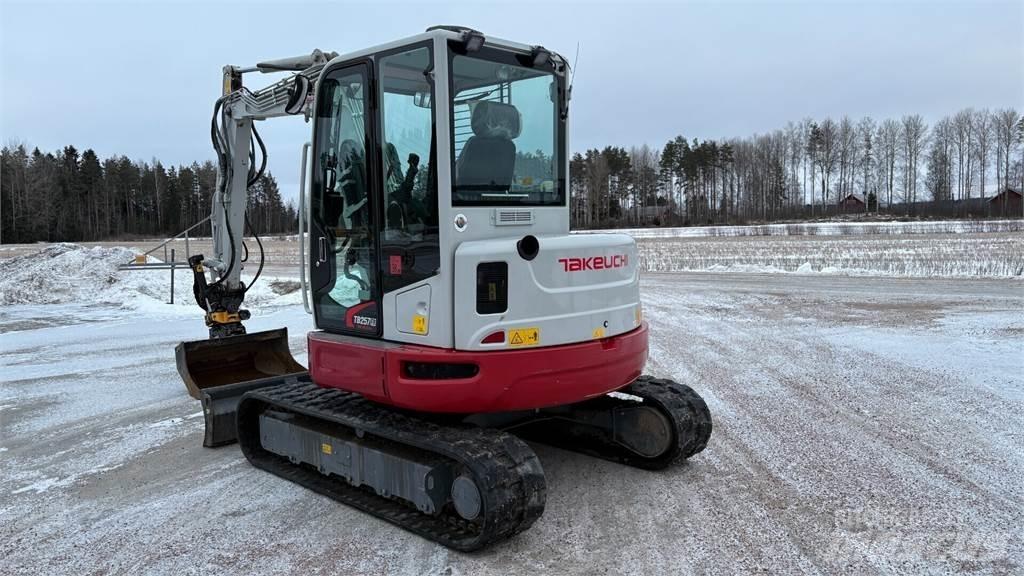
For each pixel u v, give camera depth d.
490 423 4.62
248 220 7.05
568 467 5.09
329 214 4.64
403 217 4.04
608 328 4.27
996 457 4.98
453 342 3.87
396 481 4.13
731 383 7.36
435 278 3.89
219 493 4.79
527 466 3.79
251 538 4.05
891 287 15.23
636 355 4.49
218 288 7.11
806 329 10.56
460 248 3.83
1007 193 65.94
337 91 4.52
